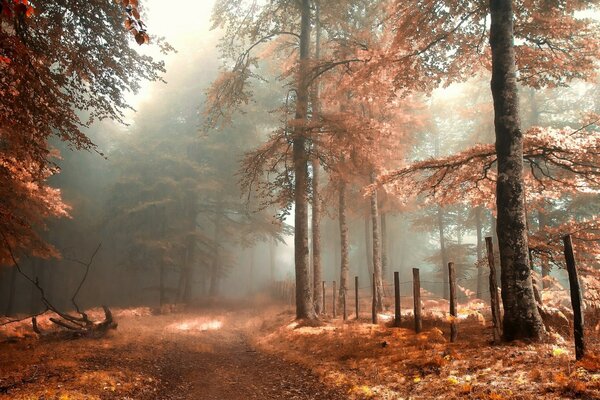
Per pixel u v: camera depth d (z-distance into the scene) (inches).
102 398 227.6
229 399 255.6
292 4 663.8
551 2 394.0
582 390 167.0
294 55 773.3
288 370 329.7
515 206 311.0
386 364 292.2
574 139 343.0
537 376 197.6
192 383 295.7
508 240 307.6
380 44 569.6
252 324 714.2
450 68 455.8
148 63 377.7
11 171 380.2
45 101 293.6
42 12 304.5
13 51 244.4
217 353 431.5
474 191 454.6
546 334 288.5
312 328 504.7
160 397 253.3
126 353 364.5
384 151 640.4
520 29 398.9
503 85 329.4
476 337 340.5
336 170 578.2
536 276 361.4
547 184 413.7
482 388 200.2
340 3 644.1
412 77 456.4
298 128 553.0
